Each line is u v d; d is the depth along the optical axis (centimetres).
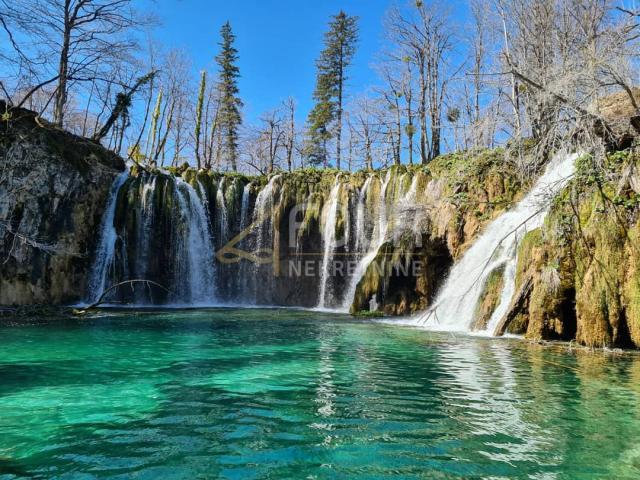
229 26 5103
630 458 482
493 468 458
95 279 2272
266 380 801
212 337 1300
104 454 489
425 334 1373
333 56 4831
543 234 1235
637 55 1233
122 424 578
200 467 460
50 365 912
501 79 1889
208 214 2628
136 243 2369
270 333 1391
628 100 1241
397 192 2338
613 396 699
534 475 444
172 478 436
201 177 2678
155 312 2006
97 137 2564
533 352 1053
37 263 2003
